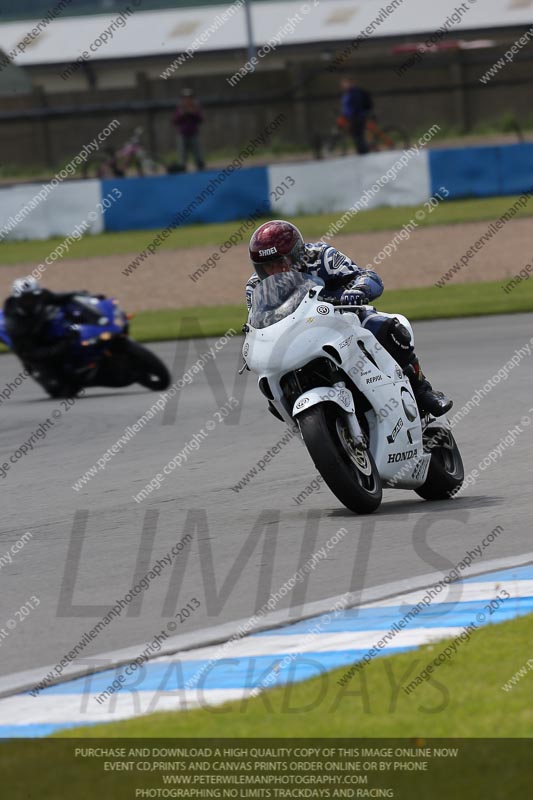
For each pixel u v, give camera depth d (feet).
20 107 533.55
